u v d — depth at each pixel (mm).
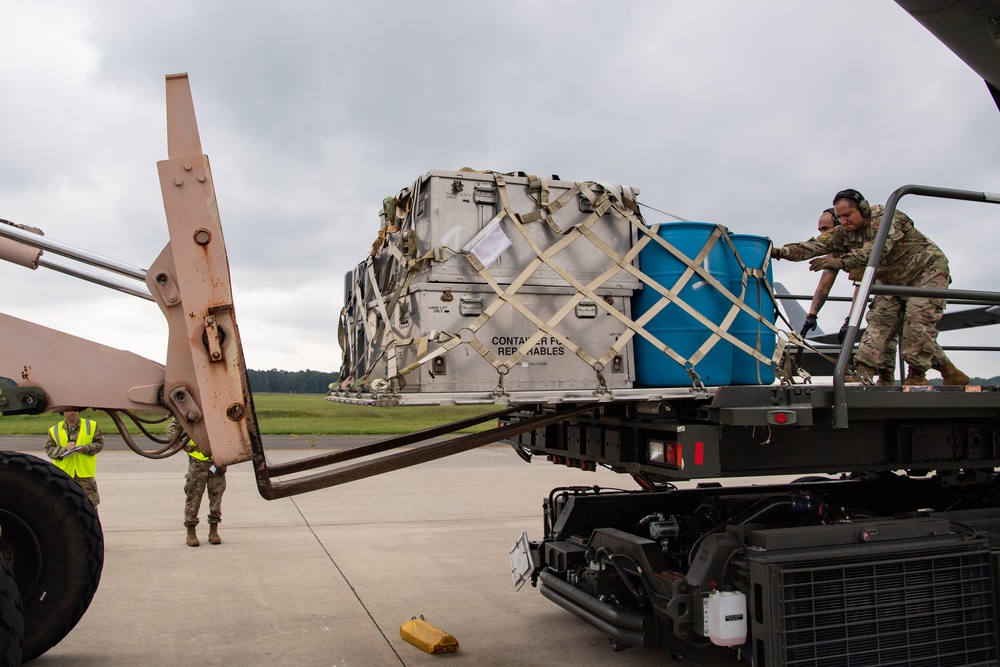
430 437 4602
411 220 3971
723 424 3896
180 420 3367
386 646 4703
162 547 7535
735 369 4301
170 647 4633
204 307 3229
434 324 3658
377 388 3592
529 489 12062
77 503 4137
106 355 3445
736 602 3645
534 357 3842
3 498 4004
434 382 3641
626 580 4152
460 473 14242
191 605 5535
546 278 3889
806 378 4465
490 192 3881
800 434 4301
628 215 4102
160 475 12953
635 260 4195
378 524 8969
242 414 3281
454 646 4609
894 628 3691
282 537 8125
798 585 3535
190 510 7574
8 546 4078
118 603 5562
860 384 4324
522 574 4875
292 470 4320
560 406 4117
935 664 3748
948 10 4113
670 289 4125
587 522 5098
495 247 3783
